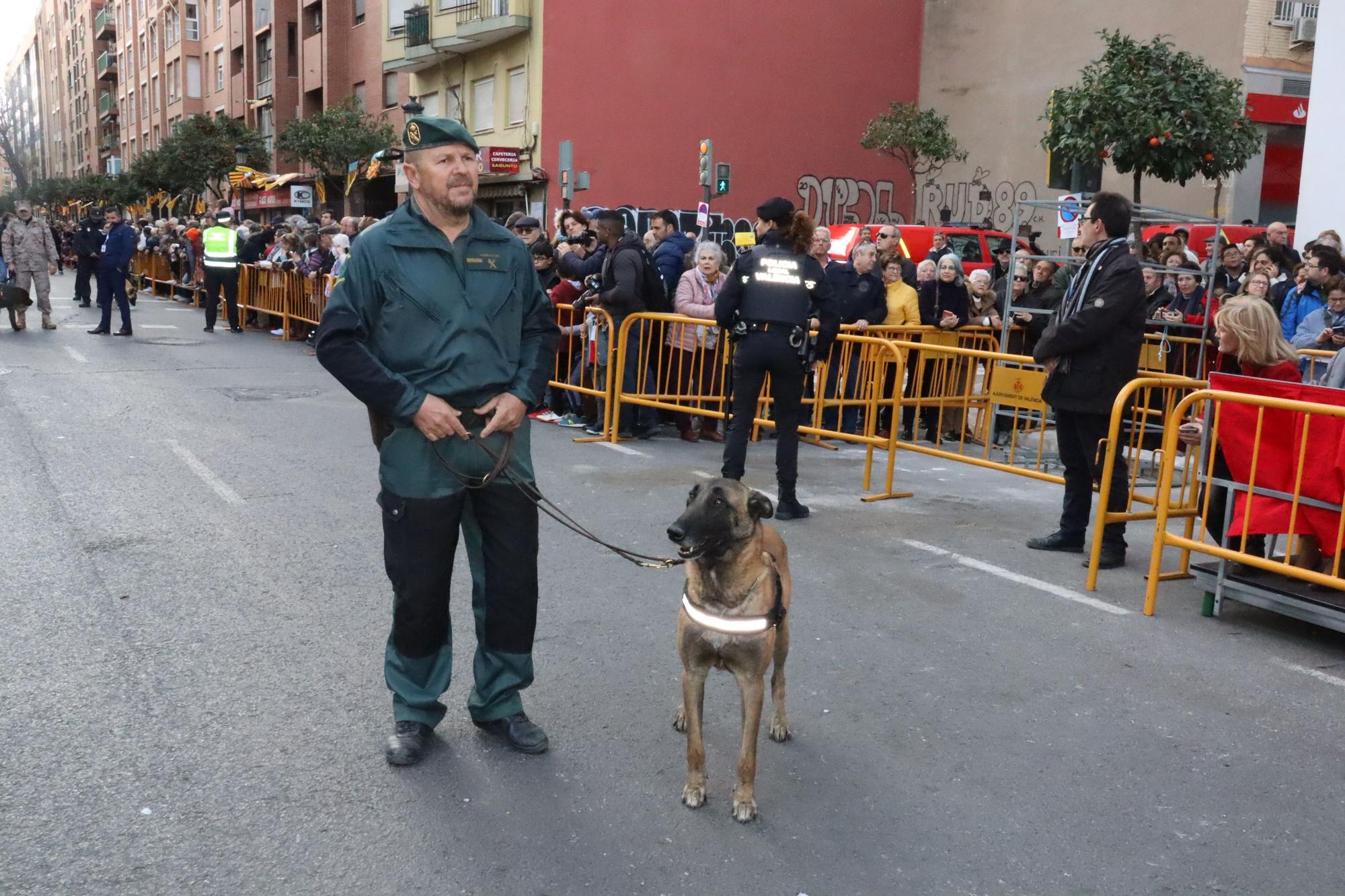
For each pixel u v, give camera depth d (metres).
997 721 4.00
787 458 6.85
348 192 30.38
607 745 3.74
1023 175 24.64
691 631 3.22
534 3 24.33
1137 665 4.60
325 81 34.50
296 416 9.77
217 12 48.28
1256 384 5.12
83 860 2.93
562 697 4.11
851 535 6.57
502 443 3.55
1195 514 5.67
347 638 4.57
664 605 5.12
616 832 3.18
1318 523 4.86
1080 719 4.04
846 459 9.20
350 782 3.41
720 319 6.77
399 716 3.64
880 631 4.90
